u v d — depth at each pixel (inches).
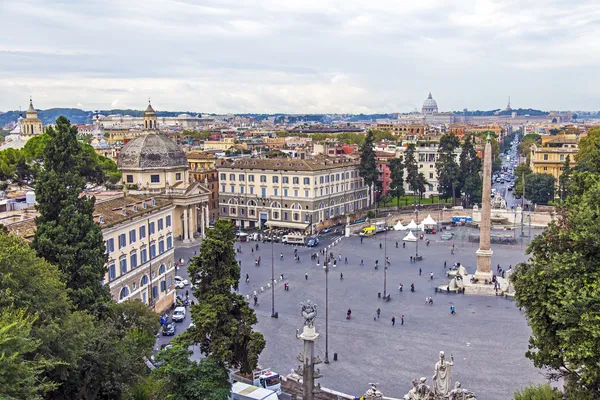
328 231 6501.0
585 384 1685.5
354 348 3051.2
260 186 6697.8
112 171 6840.6
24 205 3863.2
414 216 7066.9
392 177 7504.9
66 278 2346.2
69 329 1728.6
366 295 4045.3
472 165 7819.9
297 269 4790.8
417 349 3026.6
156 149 5984.3
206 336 2298.2
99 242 2561.5
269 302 3873.0
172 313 3641.7
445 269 4808.1
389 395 2495.1
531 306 1833.2
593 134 7628.0
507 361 2842.0
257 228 6560.0
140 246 3499.0
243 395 2234.3
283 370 2775.6
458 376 2667.3
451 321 3479.3
